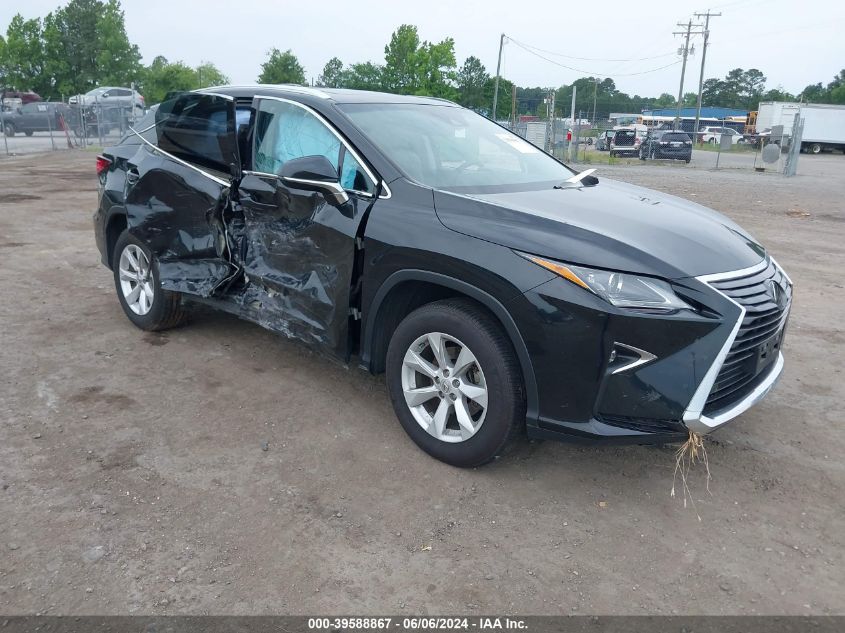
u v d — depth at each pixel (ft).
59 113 109.81
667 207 12.96
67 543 9.47
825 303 21.86
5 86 188.85
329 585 8.86
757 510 10.68
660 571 9.27
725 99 460.96
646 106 390.42
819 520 10.45
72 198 41.47
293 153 13.74
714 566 9.38
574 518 10.37
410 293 12.17
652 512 10.57
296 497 10.70
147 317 16.99
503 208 11.14
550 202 12.01
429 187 11.90
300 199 12.83
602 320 9.68
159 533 9.74
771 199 50.62
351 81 166.09
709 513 10.58
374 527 10.03
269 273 13.67
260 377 15.07
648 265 9.95
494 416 10.74
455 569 9.21
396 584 8.91
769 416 13.85
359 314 12.62
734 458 12.20
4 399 13.71
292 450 12.09
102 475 11.14
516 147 15.60
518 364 10.57
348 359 12.72
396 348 11.93
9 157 74.90
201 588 8.73
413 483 11.14
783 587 8.99
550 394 10.16
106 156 17.95
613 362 9.87
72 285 21.89
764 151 82.99
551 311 9.89
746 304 10.20
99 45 197.47
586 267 9.91
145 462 11.57
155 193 15.74
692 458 12.10
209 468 11.45
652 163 104.01
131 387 14.43
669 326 9.64
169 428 12.76
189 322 17.90
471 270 10.54
